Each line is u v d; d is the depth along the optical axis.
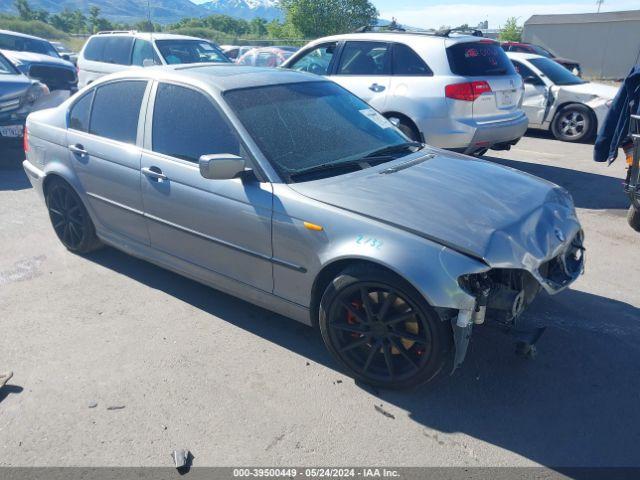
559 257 3.28
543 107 10.73
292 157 3.50
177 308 4.11
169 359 3.48
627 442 2.81
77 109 4.66
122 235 4.42
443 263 2.77
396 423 2.93
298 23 35.56
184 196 3.73
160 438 2.83
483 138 6.73
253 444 2.79
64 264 4.85
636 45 31.28
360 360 3.21
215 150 3.61
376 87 7.09
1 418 2.97
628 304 4.18
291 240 3.23
